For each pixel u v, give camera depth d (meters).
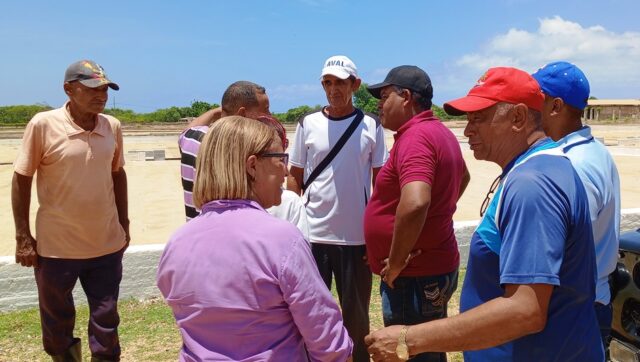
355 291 4.36
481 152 2.48
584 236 2.13
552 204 2.04
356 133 4.32
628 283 3.71
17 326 5.82
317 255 4.41
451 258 3.54
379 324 5.90
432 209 3.40
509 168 2.40
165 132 53.94
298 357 2.12
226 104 3.92
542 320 2.01
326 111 4.47
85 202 4.20
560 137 3.09
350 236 4.32
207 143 2.20
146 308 6.42
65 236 4.21
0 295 6.29
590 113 93.25
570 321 2.15
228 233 2.07
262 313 2.04
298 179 4.60
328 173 4.31
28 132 4.11
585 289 2.17
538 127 2.40
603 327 3.06
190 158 3.95
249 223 2.08
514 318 2.01
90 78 4.05
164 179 20.11
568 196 2.07
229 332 2.04
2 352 5.25
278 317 2.07
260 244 2.04
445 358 3.54
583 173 2.89
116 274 4.50
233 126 2.20
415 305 3.47
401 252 3.25
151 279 6.68
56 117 4.15
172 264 2.14
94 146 4.23
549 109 3.07
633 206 14.43
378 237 3.61
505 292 2.10
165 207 14.39
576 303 2.16
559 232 2.03
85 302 6.53
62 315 4.37
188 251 2.11
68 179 4.16
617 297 3.75
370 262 3.77
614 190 2.99
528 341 2.18
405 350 2.21
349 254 4.34
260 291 2.02
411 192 3.18
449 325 2.13
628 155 28.30
